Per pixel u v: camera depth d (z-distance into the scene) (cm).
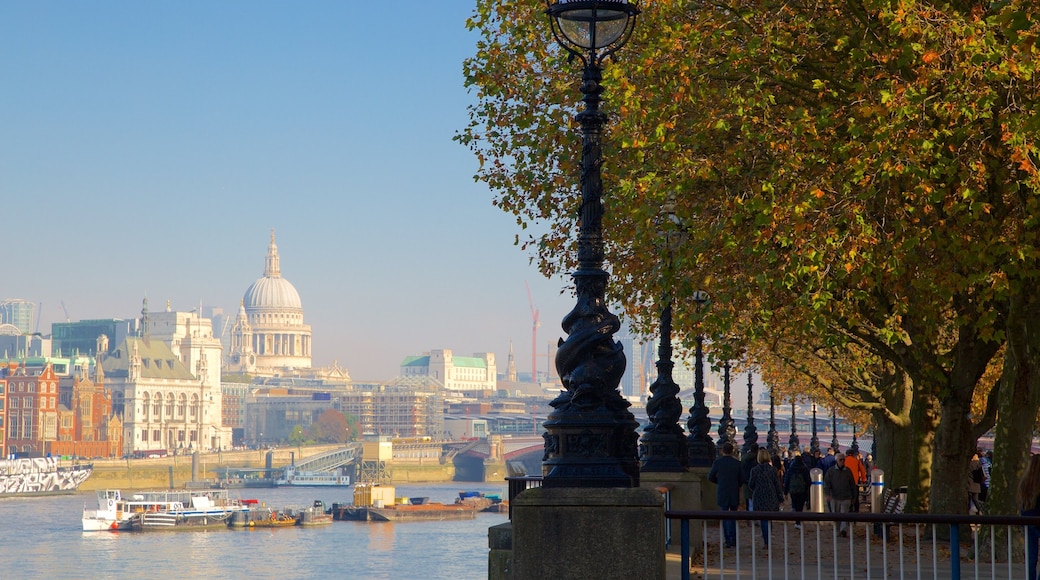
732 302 2688
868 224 2009
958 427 2758
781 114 2344
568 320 1320
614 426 1292
